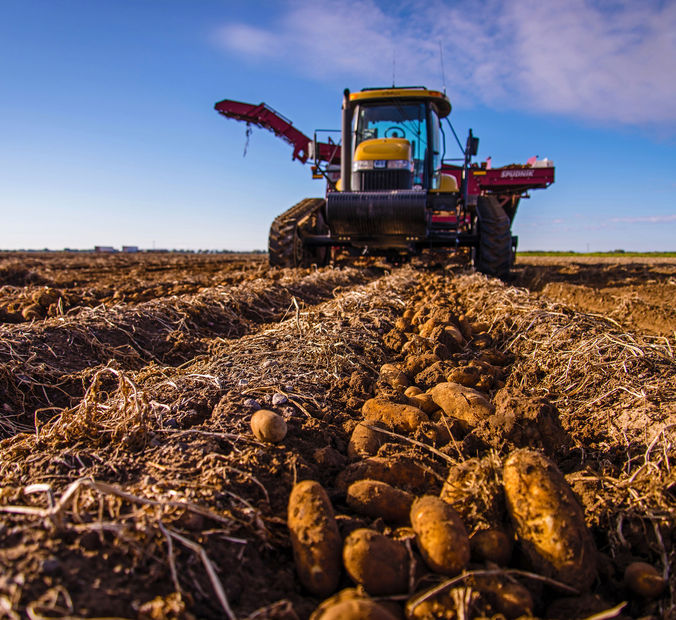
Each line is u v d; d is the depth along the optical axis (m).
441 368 3.56
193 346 4.88
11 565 1.40
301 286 7.86
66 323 4.66
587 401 3.30
